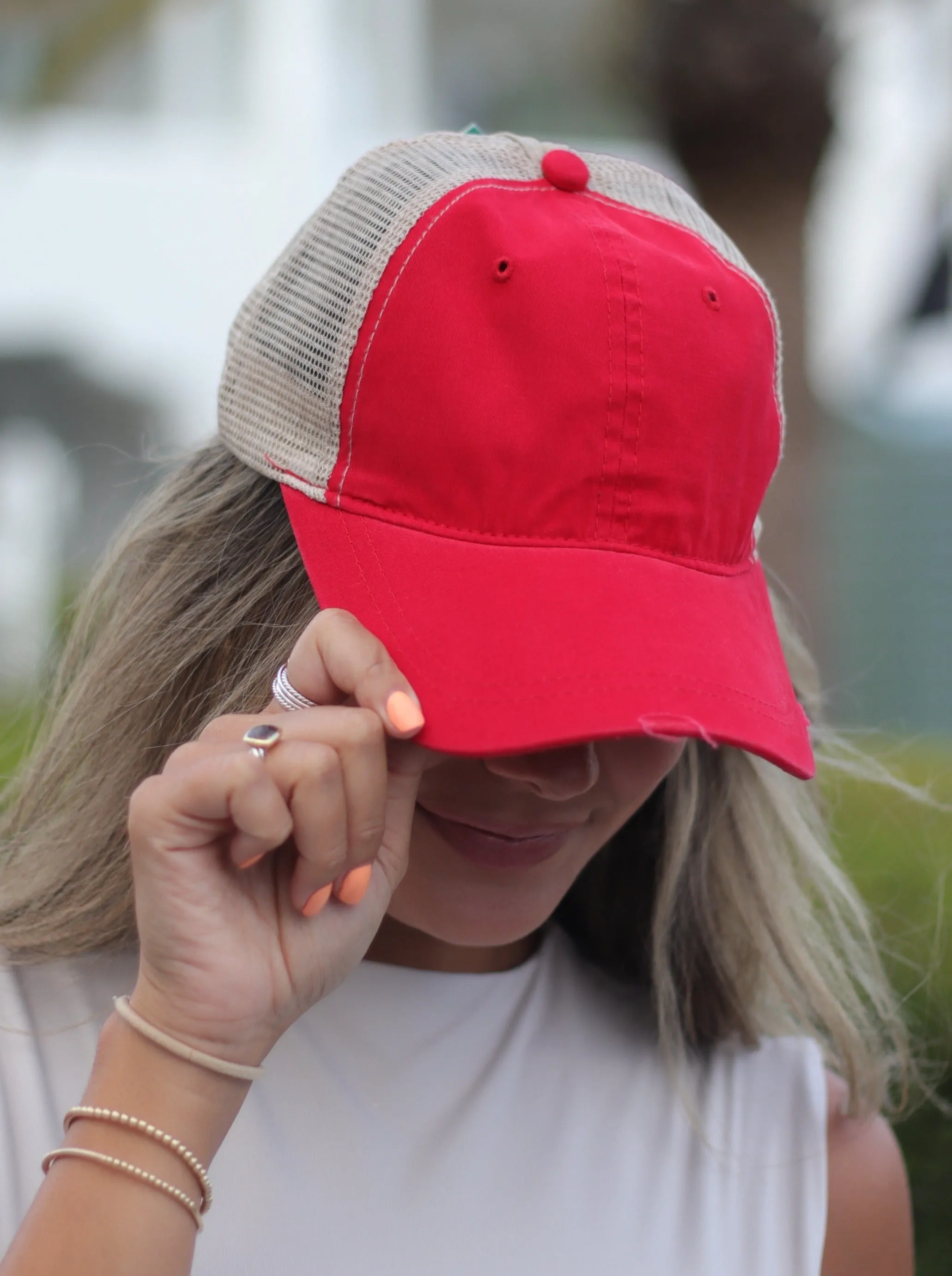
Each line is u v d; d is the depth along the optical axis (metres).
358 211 0.98
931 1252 1.37
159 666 1.04
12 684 1.93
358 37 5.18
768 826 1.12
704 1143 1.06
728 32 2.57
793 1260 1.04
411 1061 1.04
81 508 3.29
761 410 0.99
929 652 3.44
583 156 1.02
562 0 5.46
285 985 0.92
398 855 0.95
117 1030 0.91
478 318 0.94
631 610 0.93
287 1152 1.00
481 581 0.93
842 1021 1.10
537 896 1.02
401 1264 0.99
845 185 3.19
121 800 1.04
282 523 1.03
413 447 0.94
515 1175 1.02
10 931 1.04
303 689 0.93
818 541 2.94
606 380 0.94
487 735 0.90
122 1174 0.89
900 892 1.48
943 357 4.80
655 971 1.09
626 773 1.01
